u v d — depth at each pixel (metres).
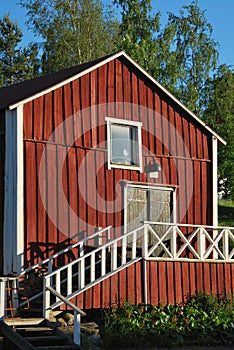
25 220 20.05
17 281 19.14
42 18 44.09
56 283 18.42
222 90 47.44
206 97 47.47
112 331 18.31
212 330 19.80
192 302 20.61
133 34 46.66
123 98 22.75
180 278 20.61
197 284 20.97
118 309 19.12
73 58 43.62
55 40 43.75
